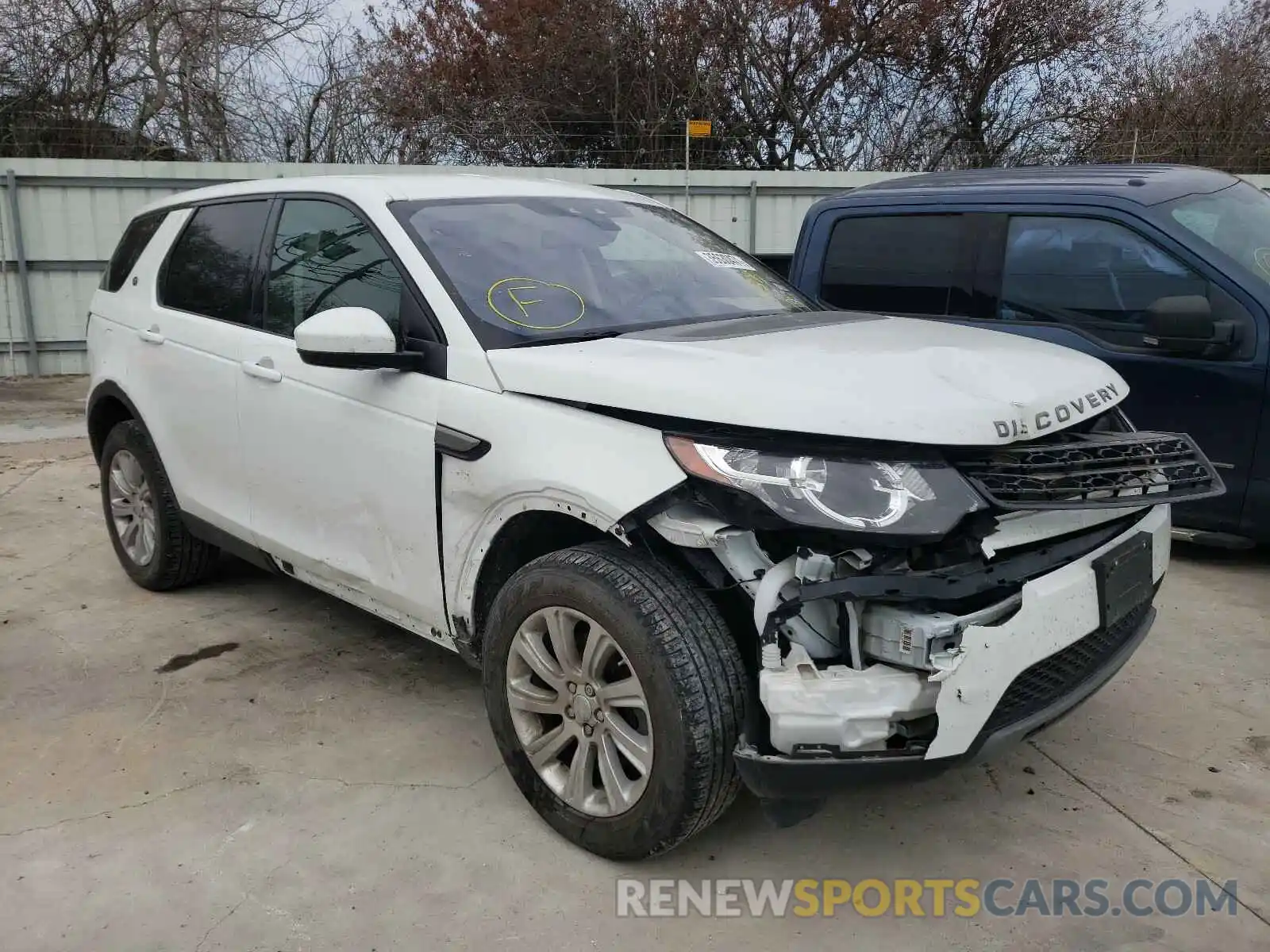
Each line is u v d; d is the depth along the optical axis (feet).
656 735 7.91
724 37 63.93
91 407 15.80
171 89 54.54
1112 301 16.43
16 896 8.38
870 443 7.41
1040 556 8.06
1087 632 8.11
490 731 11.18
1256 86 64.54
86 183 39.83
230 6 53.78
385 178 11.84
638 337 9.60
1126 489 8.02
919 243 18.48
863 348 8.95
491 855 8.91
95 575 16.44
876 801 9.84
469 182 12.01
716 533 7.57
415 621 10.50
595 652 8.39
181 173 40.75
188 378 13.24
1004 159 67.77
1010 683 7.53
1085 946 7.82
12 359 40.60
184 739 11.01
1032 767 10.45
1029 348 9.61
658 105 64.49
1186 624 14.07
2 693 12.14
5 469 24.20
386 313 10.37
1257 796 9.87
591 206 12.35
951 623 7.28
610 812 8.52
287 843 9.11
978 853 9.02
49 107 53.72
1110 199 16.52
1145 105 65.92
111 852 8.96
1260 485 15.24
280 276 12.10
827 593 7.19
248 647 13.48
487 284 10.14
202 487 13.42
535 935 7.93
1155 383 15.92
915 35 65.26
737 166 66.95
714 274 12.08
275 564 12.47
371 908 8.23
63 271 40.42
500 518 9.05
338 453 10.78
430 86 59.26
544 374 8.80
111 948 7.79
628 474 7.98
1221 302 15.40
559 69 63.72
